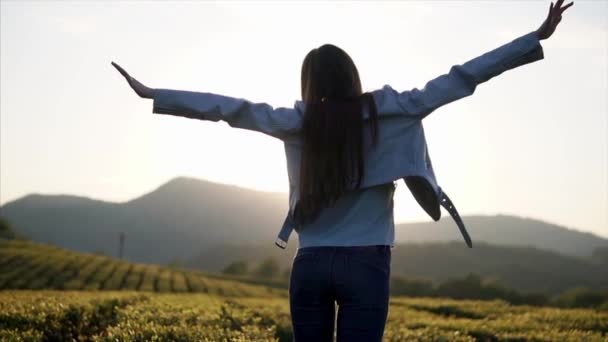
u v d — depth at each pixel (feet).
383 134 11.18
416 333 31.19
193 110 11.32
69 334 30.66
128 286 153.17
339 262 10.94
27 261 191.21
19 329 28.02
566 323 42.16
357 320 10.91
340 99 11.39
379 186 11.28
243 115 11.45
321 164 11.01
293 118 11.44
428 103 11.06
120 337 23.40
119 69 11.24
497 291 188.24
